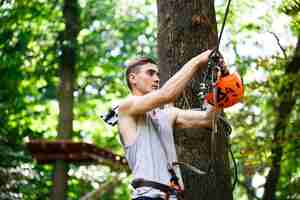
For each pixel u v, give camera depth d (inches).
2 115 668.1
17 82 717.9
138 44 794.8
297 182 562.6
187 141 272.7
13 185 520.1
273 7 548.1
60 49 668.7
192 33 287.7
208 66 208.1
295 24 445.4
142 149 204.8
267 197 546.3
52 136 738.8
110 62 776.3
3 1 703.7
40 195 570.6
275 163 496.7
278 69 507.2
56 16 714.2
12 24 708.0
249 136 511.5
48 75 711.7
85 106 773.3
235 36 651.5
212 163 262.7
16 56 706.2
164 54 289.3
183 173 271.3
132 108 206.8
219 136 273.7
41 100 746.2
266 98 534.6
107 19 755.4
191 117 219.8
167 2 291.7
